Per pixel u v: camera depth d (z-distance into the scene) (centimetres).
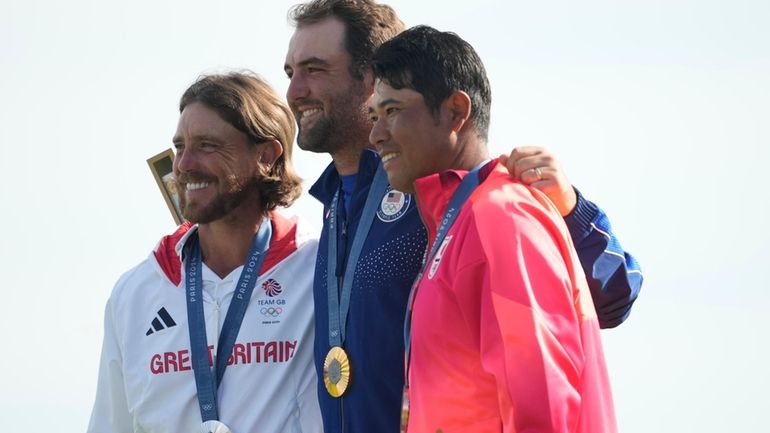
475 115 877
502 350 743
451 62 859
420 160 862
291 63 1110
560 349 741
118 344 1196
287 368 1145
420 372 809
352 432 991
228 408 1134
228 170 1160
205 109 1163
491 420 775
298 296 1173
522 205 790
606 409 780
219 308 1166
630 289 941
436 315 800
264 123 1182
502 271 757
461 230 801
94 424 1204
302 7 1133
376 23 1090
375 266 981
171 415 1141
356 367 988
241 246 1192
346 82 1086
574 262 807
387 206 1002
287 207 1236
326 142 1097
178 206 1251
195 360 1147
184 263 1195
